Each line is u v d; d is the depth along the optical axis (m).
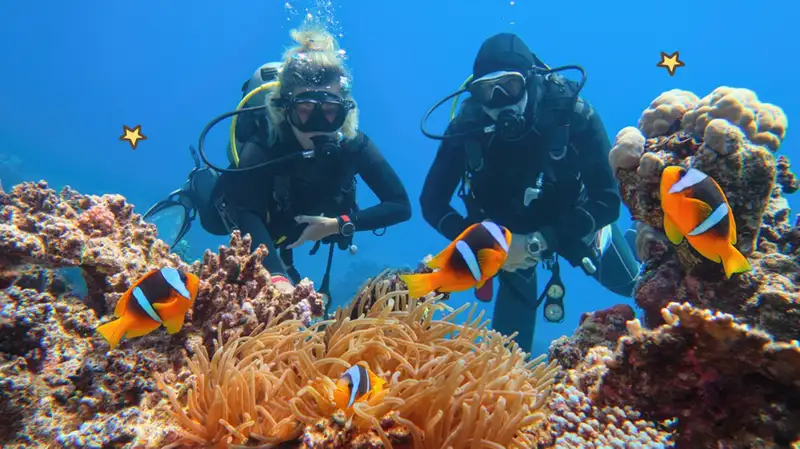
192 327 2.30
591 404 2.08
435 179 4.98
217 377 1.82
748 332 1.60
